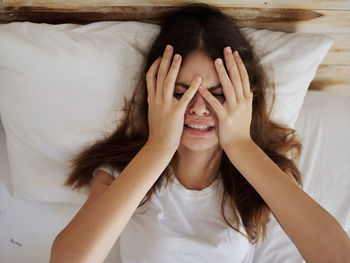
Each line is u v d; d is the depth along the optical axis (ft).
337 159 3.34
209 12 2.89
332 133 3.46
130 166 2.51
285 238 3.06
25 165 3.10
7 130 3.04
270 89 3.02
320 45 2.96
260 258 3.04
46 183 3.10
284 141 3.20
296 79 3.03
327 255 2.15
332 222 2.23
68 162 3.06
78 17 3.06
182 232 2.77
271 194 2.42
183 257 2.73
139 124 3.00
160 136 2.56
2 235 3.07
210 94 2.45
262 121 3.03
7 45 2.63
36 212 3.19
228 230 2.78
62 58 2.72
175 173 2.94
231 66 2.49
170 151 2.56
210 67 2.50
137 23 2.96
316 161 3.34
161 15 3.02
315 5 2.96
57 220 3.16
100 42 2.81
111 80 2.83
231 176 2.93
